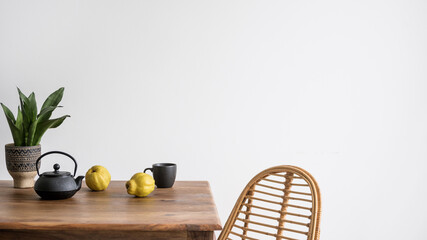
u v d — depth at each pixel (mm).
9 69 2410
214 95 2480
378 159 2525
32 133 1934
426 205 2543
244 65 2477
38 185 1701
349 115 2508
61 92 2098
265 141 2500
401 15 2498
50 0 2408
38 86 2424
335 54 2492
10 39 2404
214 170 2502
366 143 2518
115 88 2453
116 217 1483
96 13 2426
